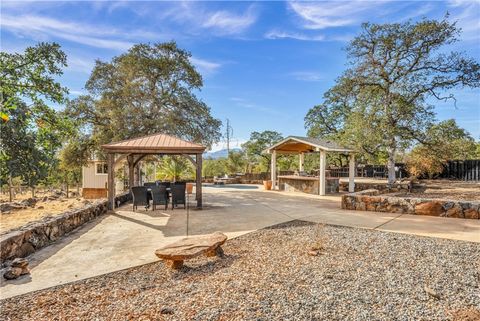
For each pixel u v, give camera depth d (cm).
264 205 1019
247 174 2438
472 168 1778
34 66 609
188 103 1468
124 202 1116
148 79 1441
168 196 1033
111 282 341
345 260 400
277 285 317
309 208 932
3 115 374
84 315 261
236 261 403
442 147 1438
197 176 933
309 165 2341
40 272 378
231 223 689
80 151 1476
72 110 1359
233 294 296
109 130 1372
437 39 1316
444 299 284
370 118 1381
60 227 582
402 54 1389
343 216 762
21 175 546
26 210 1141
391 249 450
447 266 374
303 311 260
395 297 288
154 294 302
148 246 501
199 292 303
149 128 1380
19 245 441
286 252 441
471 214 704
